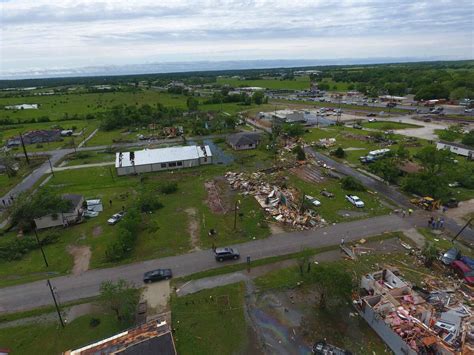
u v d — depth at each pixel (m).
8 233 54.34
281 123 130.50
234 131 128.00
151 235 51.50
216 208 60.66
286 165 84.94
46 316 35.69
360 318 34.75
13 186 76.25
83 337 32.69
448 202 59.28
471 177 70.12
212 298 37.66
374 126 127.31
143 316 35.22
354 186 67.75
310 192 67.00
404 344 28.62
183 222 55.59
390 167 71.31
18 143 115.38
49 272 43.38
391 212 57.88
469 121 129.62
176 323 34.19
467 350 28.31
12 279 42.16
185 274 42.03
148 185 74.00
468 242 48.19
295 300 37.38
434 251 42.19
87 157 97.81
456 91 175.62
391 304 33.50
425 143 99.50
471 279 39.03
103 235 52.50
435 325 31.88
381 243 48.34
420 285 39.22
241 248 47.59
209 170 83.19
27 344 32.16
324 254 45.72
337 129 124.38
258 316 35.09
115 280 41.19
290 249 47.03
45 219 54.78
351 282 34.78
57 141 119.12
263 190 67.25
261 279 40.84
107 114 149.00
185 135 123.44
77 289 39.78
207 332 33.06
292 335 32.62
